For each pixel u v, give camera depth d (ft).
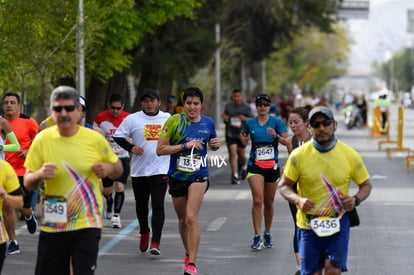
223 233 81.15
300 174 46.26
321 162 45.88
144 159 71.46
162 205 69.92
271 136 72.43
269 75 532.73
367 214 93.50
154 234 69.10
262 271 63.36
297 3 291.79
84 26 122.42
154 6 151.74
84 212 44.29
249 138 73.87
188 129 62.85
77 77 131.54
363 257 68.54
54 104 43.75
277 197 110.01
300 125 61.05
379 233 80.59
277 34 305.94
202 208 99.55
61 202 44.04
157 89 197.36
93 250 44.04
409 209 97.50
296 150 46.50
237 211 96.78
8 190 45.98
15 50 114.62
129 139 72.08
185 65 189.78
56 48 121.08
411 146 216.74
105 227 85.25
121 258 68.64
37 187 44.16
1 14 112.16
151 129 72.08
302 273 46.68
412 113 556.51
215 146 63.26
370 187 46.44
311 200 45.16
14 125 77.15
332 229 45.47
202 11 207.51
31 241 76.69
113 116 88.22
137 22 147.23
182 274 62.13
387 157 178.70
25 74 121.08
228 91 362.74
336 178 45.80
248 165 73.00
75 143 44.42
